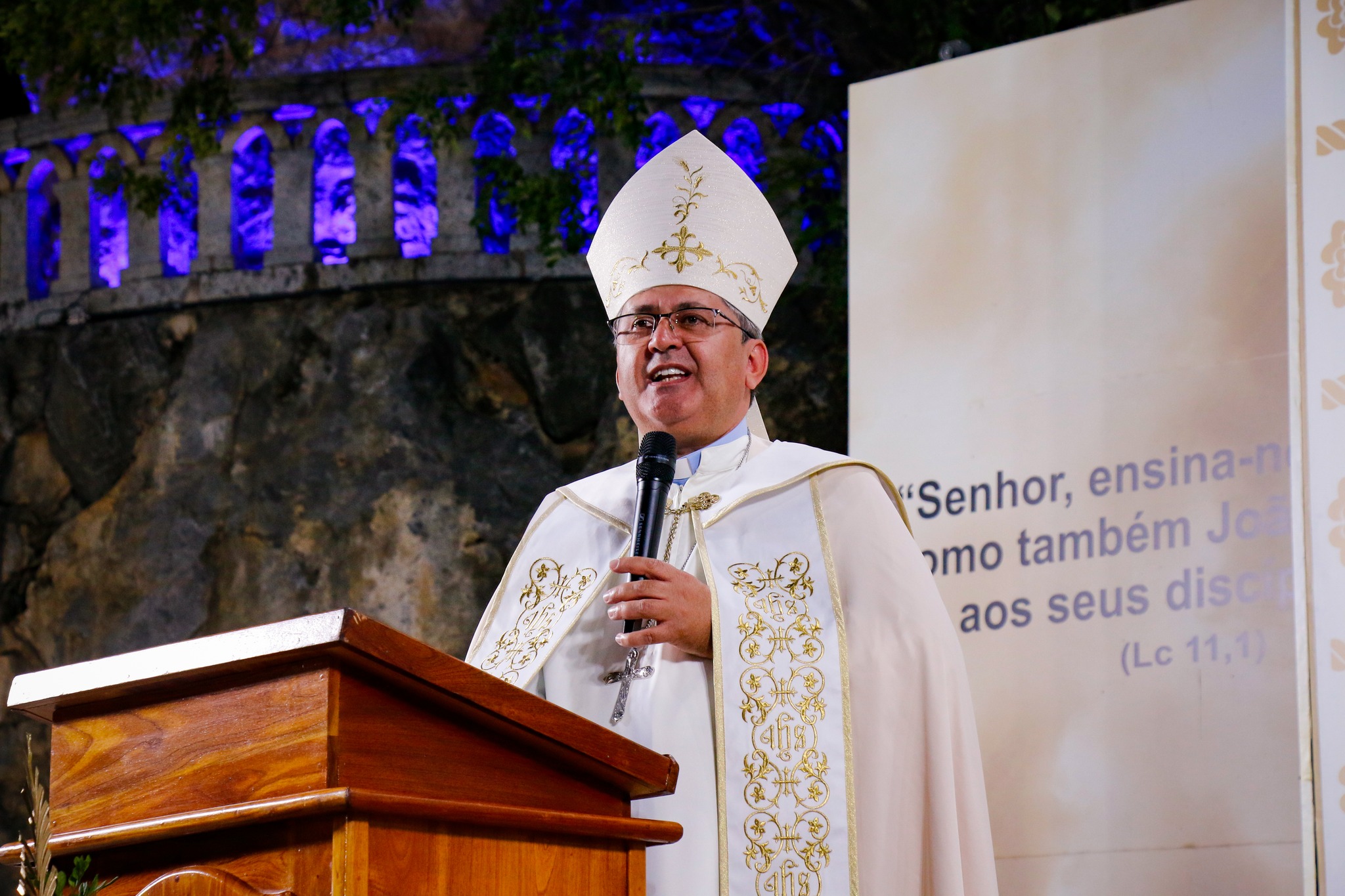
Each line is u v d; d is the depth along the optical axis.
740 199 2.73
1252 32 3.43
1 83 8.41
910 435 3.67
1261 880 3.14
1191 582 3.31
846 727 2.33
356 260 7.31
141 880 1.43
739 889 2.26
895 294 3.75
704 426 2.63
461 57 7.77
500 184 7.19
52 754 1.56
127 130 7.84
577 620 2.52
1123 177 3.53
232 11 7.64
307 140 7.53
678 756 2.33
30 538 7.34
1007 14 6.65
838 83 7.32
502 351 7.15
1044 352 3.56
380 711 1.40
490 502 6.98
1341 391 3.04
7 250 7.77
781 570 2.49
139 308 7.47
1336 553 3.00
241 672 1.42
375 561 6.95
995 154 3.70
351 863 1.28
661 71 7.29
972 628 3.53
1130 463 3.42
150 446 7.30
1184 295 3.42
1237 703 3.22
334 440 7.12
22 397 7.54
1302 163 3.13
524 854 1.50
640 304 2.66
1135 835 3.28
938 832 2.29
